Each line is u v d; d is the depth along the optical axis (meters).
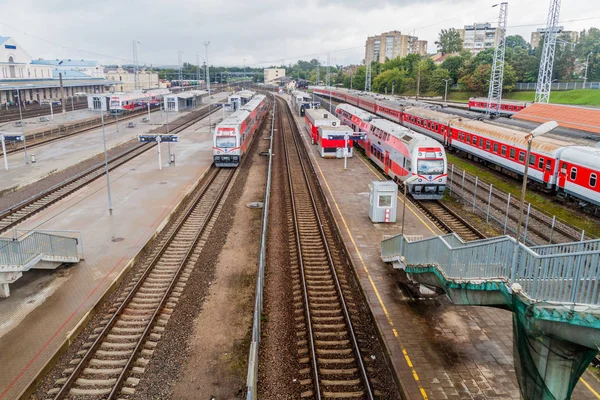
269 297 19.55
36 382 14.04
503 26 72.56
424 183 32.59
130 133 66.38
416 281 18.92
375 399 13.49
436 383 13.93
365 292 19.61
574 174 30.94
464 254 13.94
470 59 119.12
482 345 15.88
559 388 10.14
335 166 45.50
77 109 100.94
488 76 106.56
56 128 67.06
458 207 32.59
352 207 31.92
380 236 26.41
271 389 13.99
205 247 24.95
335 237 26.75
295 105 102.62
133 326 17.41
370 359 15.46
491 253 12.41
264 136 66.50
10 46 105.00
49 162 45.50
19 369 14.52
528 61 111.81
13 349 15.57
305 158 50.47
